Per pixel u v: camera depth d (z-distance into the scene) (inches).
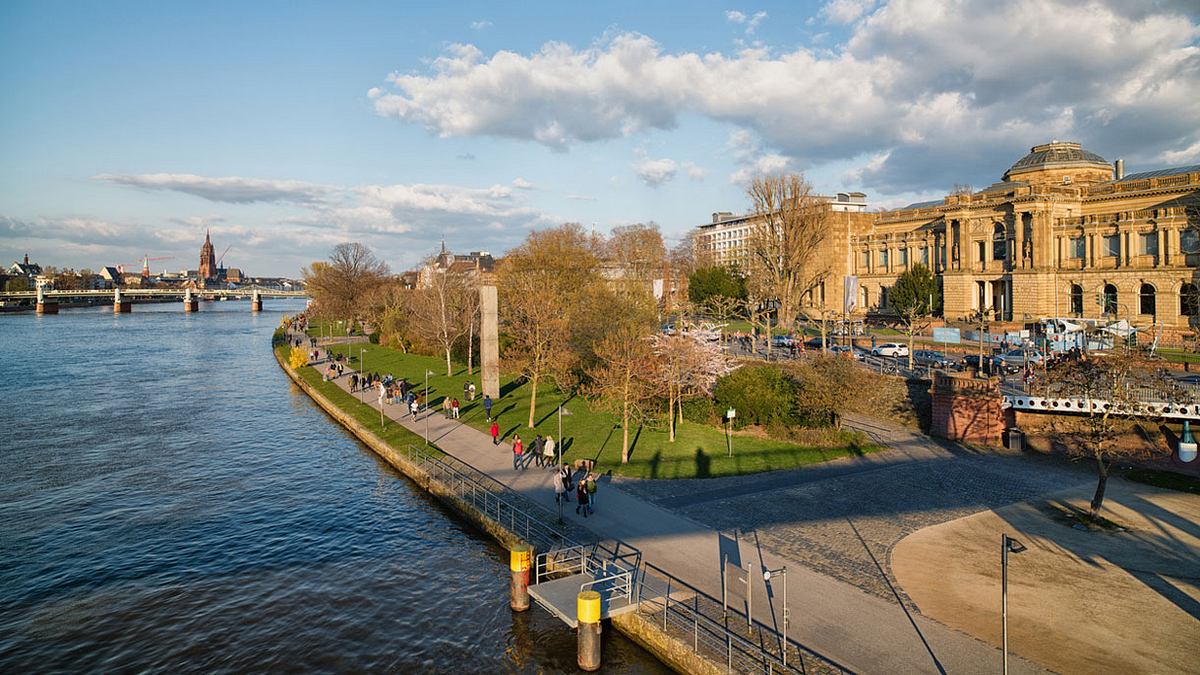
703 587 1007.6
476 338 3533.5
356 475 1846.7
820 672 786.8
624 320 2684.5
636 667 906.7
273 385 3405.5
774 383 2027.6
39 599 1168.8
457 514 1488.7
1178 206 3464.6
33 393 3142.2
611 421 2127.2
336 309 5270.7
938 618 911.7
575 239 4286.4
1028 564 1091.3
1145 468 1617.9
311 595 1173.7
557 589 1042.1
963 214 4424.2
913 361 2746.1
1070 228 3924.7
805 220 3668.8
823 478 1566.2
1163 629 885.8
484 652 991.0
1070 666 796.6
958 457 1754.4
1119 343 2409.0
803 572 1056.8
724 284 4581.7
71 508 1605.6
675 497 1429.6
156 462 1989.4
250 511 1578.5
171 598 1170.6
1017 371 2404.0
